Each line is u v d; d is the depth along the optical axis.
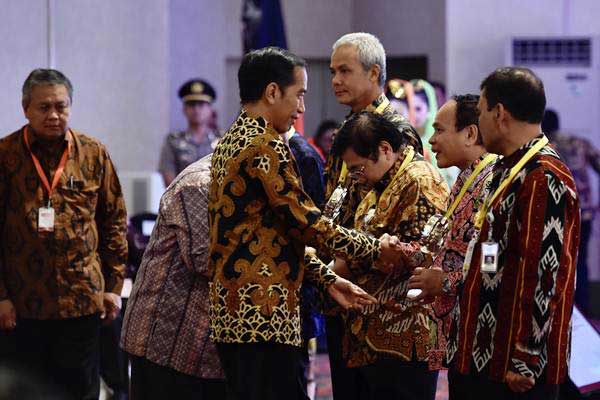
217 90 27.61
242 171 8.74
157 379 10.39
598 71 23.78
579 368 10.37
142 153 23.14
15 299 11.74
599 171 21.97
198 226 10.19
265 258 8.74
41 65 21.92
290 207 8.69
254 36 21.97
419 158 9.90
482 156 9.38
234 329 8.74
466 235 9.20
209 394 10.52
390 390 9.82
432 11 26.33
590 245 23.59
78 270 11.76
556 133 22.08
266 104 8.95
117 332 14.09
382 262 9.14
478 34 24.75
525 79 8.27
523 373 7.98
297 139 10.80
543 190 7.98
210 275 8.97
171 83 27.17
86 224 11.84
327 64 28.95
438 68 26.17
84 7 22.62
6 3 21.58
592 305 23.48
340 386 10.32
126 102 23.02
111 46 22.86
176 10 27.23
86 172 11.88
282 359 8.84
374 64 10.55
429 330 9.78
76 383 11.89
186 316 10.33
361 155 9.76
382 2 27.55
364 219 9.83
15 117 21.58
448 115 9.50
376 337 9.81
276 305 8.73
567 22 24.47
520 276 8.04
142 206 21.39
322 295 10.30
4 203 11.76
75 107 22.73
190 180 10.32
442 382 16.08
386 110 10.59
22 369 11.39
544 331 7.97
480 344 8.27
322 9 28.48
